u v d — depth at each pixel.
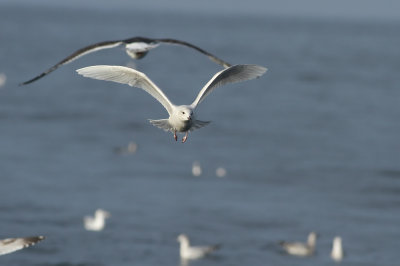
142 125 58.97
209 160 46.16
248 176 41.62
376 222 32.59
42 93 75.62
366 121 62.88
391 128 59.72
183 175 41.94
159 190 38.12
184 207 34.38
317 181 40.50
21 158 44.03
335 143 52.16
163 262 26.27
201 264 26.34
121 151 47.88
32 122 57.34
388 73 106.44
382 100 76.94
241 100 74.81
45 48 139.50
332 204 35.56
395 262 27.22
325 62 123.25
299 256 27.45
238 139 53.44
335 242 27.52
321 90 84.81
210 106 70.06
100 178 40.25
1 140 49.25
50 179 39.22
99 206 34.09
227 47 162.12
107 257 26.47
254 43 184.50
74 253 26.75
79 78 93.12
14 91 76.25
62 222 30.97
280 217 33.06
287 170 43.22
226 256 27.31
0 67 99.44
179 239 27.23
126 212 33.16
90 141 51.34
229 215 33.16
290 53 145.62
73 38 183.88
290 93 81.31
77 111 64.06
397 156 47.94
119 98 75.06
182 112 7.89
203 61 128.12
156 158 46.75
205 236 29.89
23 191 36.09
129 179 40.53
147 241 28.73
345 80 95.56
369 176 41.84
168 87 84.00
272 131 56.66
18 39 162.62
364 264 26.77
